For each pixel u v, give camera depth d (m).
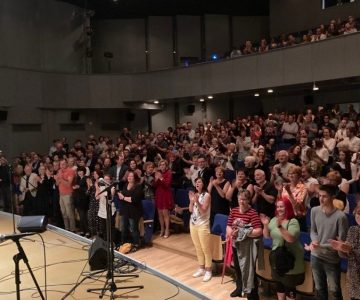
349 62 10.14
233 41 17.62
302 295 4.58
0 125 13.09
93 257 4.46
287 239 3.96
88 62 16.38
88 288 4.10
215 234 5.46
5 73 13.06
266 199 4.86
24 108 13.59
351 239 3.34
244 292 4.51
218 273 5.52
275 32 16.17
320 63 10.76
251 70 12.35
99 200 6.82
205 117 16.47
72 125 15.33
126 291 4.03
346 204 4.71
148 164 7.41
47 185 8.42
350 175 5.93
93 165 9.74
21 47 13.94
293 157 6.73
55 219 8.28
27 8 14.13
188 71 14.01
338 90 13.32
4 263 4.93
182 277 5.40
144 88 15.09
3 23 13.41
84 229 7.59
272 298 4.70
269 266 4.70
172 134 11.59
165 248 6.57
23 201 8.59
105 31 17.39
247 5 17.34
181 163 8.23
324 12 14.59
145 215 6.87
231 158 8.23
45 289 3.90
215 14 17.53
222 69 13.09
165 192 6.91
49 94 14.27
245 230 4.42
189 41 17.64
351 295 3.32
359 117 9.22
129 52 17.53
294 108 14.60
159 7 16.98
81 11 16.08
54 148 12.17
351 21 10.45
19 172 9.16
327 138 7.42
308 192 4.71
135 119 16.80
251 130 9.62
